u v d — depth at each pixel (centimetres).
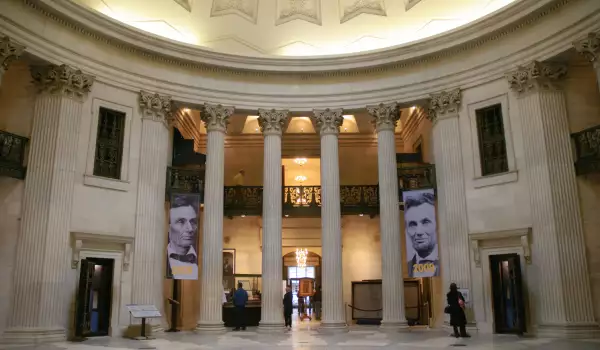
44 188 1155
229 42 1569
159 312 1226
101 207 1254
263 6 1622
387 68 1485
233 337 1198
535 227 1185
